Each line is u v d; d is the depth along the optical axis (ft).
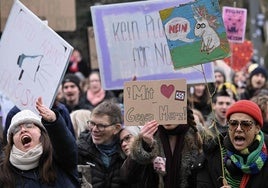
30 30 32.73
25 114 29.40
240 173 29.53
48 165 28.94
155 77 36.17
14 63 33.12
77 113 41.06
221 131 32.94
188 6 31.65
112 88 36.63
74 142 29.32
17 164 29.01
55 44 31.91
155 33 36.14
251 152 29.22
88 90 55.21
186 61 31.71
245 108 29.25
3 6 41.81
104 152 33.06
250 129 29.19
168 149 31.68
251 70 62.59
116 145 33.22
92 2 93.61
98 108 33.12
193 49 31.65
